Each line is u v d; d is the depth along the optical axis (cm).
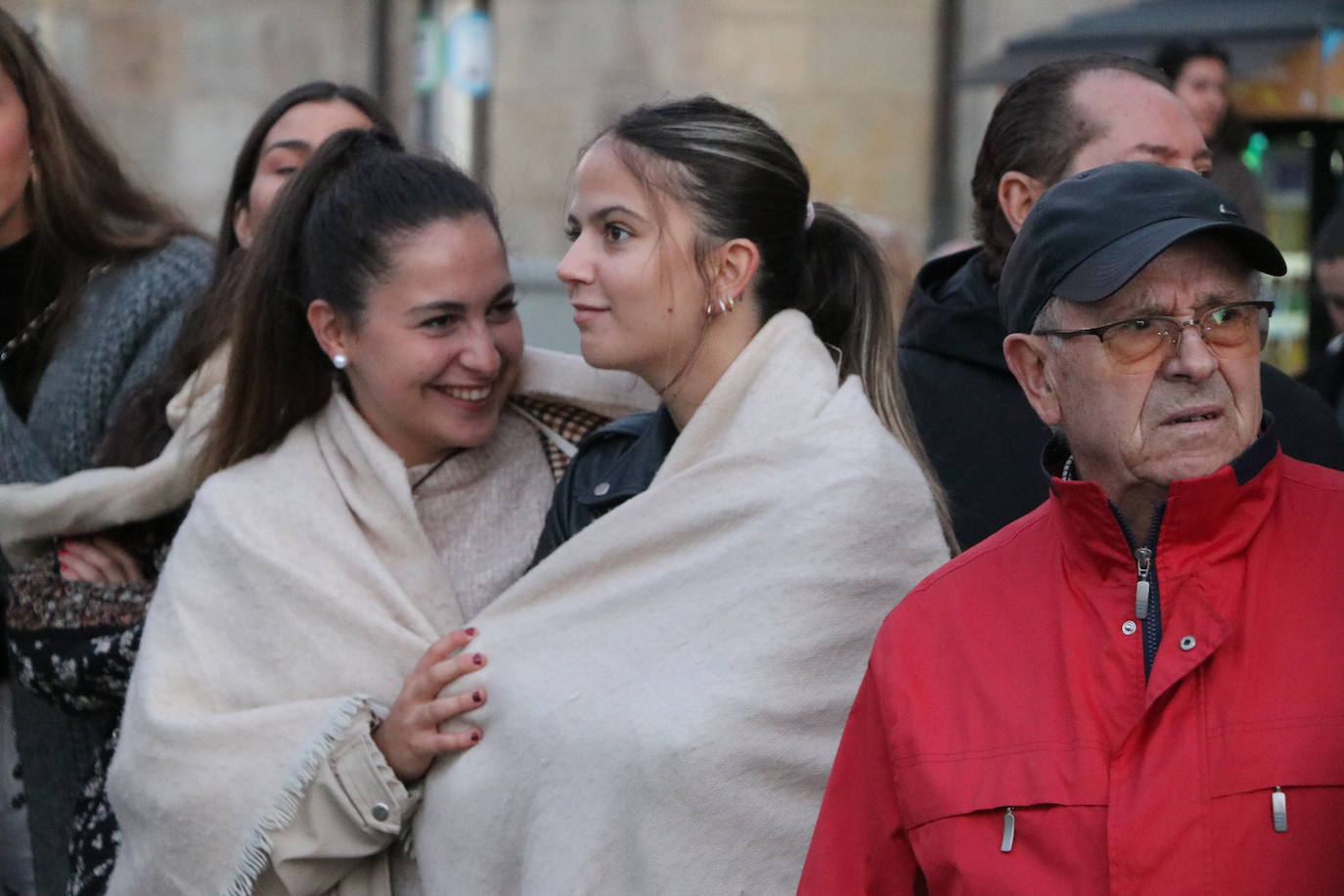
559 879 569
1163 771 460
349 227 674
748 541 587
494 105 2203
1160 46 1378
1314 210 1420
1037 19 2003
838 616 574
